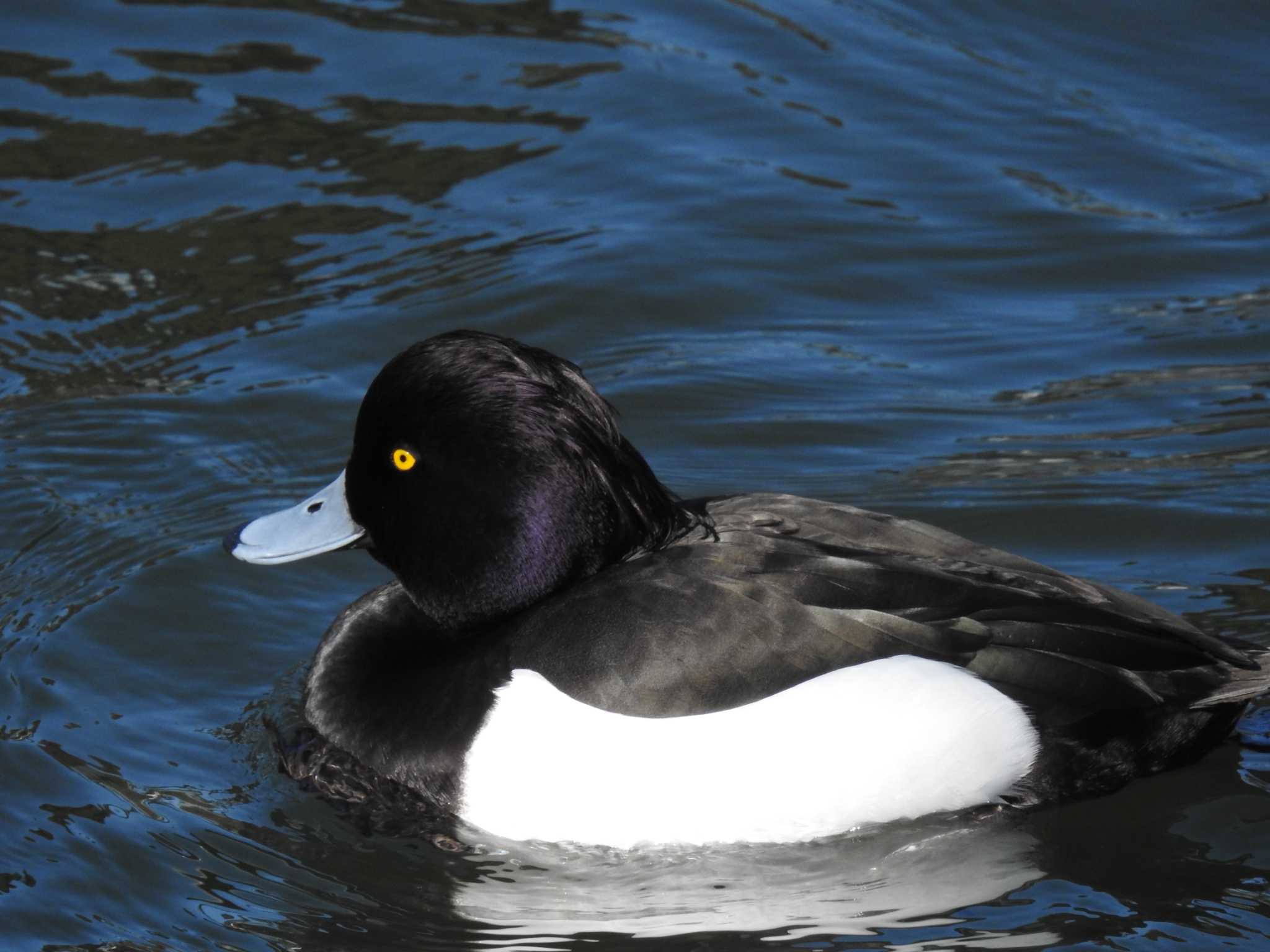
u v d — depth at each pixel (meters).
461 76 15.24
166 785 8.37
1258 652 8.13
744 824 7.61
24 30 15.63
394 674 8.34
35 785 8.28
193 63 15.27
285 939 7.38
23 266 12.80
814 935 7.34
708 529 8.11
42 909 7.49
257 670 9.31
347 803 8.16
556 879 7.79
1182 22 16.02
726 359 12.12
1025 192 13.90
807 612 7.61
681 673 7.51
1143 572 9.86
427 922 7.50
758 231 13.47
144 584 9.94
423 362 8.06
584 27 16.02
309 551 8.48
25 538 10.27
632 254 13.12
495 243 13.23
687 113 14.81
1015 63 15.62
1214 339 12.25
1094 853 7.79
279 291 12.65
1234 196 13.84
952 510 10.48
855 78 15.38
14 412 11.39
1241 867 7.69
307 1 16.28
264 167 13.97
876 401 11.69
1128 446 11.07
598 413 8.05
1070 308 12.70
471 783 7.82
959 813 7.76
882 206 13.75
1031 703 7.64
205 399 11.59
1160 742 7.87
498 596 8.20
